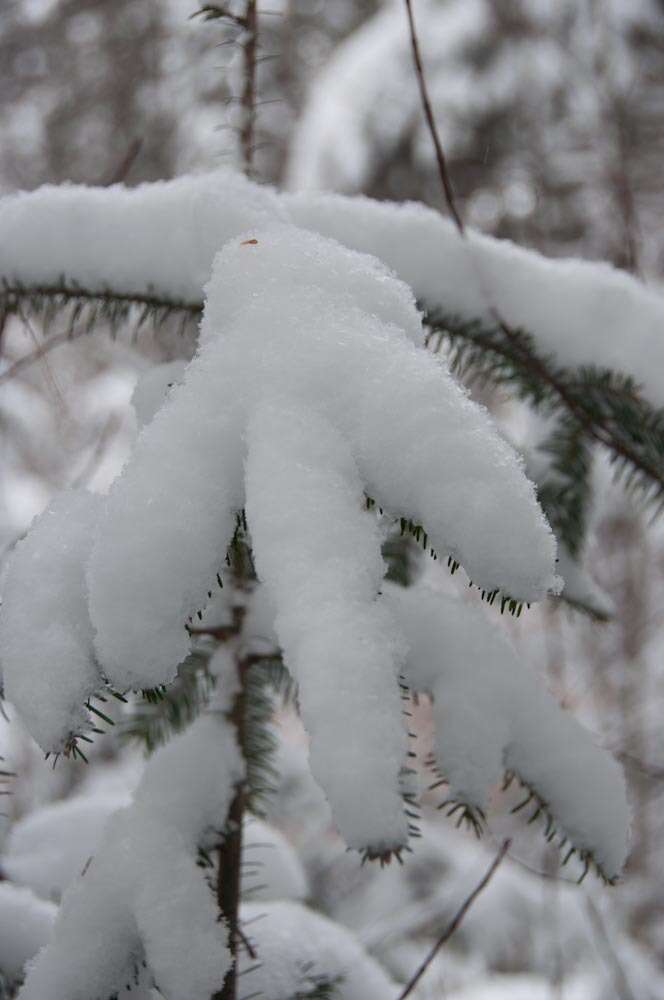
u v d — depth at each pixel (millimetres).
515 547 797
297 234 936
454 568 830
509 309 1160
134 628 812
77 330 1350
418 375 837
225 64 1182
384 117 4000
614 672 4004
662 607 4148
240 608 1104
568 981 2787
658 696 3988
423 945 2818
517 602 813
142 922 964
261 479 824
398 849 773
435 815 3545
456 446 814
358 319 875
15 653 840
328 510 817
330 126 4031
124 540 816
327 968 1216
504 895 2898
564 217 3949
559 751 1043
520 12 3961
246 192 1085
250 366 857
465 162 4012
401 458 822
